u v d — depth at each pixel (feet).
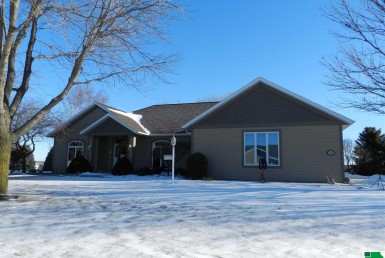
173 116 88.07
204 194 38.24
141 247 17.52
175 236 19.61
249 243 18.13
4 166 35.06
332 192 40.16
